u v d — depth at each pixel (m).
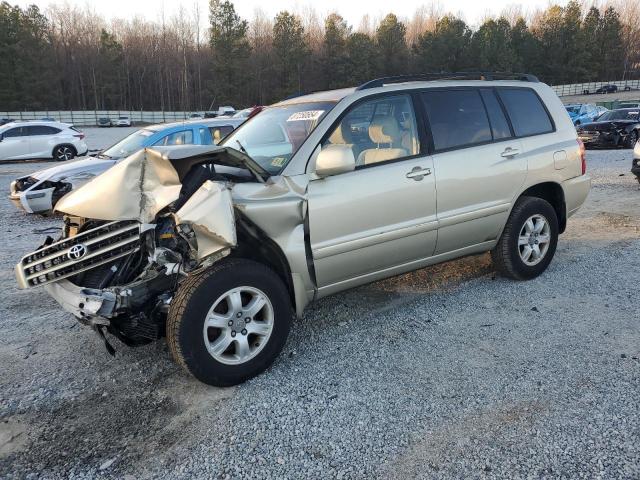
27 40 64.19
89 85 76.44
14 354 3.89
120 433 2.92
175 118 66.94
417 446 2.71
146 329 3.21
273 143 3.97
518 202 4.84
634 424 2.79
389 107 4.09
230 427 2.93
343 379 3.40
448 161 4.24
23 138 18.80
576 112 26.89
